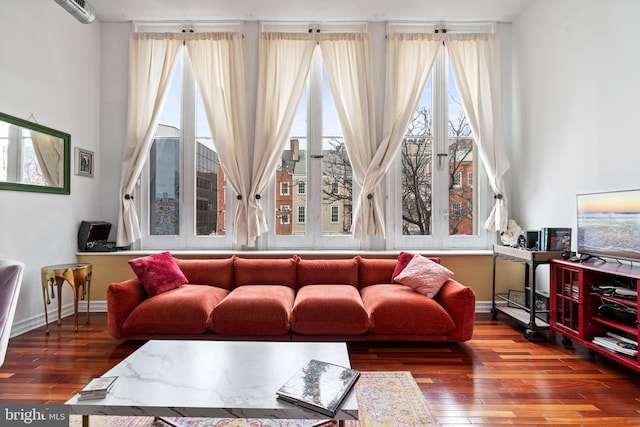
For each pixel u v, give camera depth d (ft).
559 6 11.27
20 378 7.89
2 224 9.89
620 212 8.51
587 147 10.14
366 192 13.20
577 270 9.09
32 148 10.80
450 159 14.16
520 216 13.52
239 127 13.43
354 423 6.31
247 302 9.42
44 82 11.23
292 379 5.31
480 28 14.02
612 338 8.42
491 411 6.71
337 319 9.28
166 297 9.66
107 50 13.97
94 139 13.65
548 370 8.42
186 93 14.05
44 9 11.21
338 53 13.58
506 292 13.08
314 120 13.97
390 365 8.69
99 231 13.28
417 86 13.51
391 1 12.52
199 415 4.73
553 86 11.59
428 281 10.14
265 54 13.52
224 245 14.11
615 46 9.20
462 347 9.81
